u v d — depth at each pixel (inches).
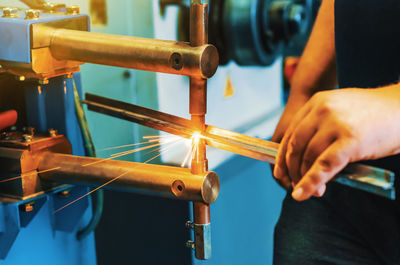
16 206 33.6
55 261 38.2
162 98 58.7
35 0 37.1
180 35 60.2
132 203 53.8
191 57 27.5
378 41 37.4
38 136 36.4
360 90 26.7
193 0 27.3
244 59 69.5
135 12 54.5
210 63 28.1
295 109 47.3
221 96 69.4
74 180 33.5
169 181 29.7
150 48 28.8
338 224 43.7
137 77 56.7
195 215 30.3
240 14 65.4
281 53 75.8
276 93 84.2
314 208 45.1
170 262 53.3
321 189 26.2
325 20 46.9
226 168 62.1
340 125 24.6
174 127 30.3
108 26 52.9
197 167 29.1
